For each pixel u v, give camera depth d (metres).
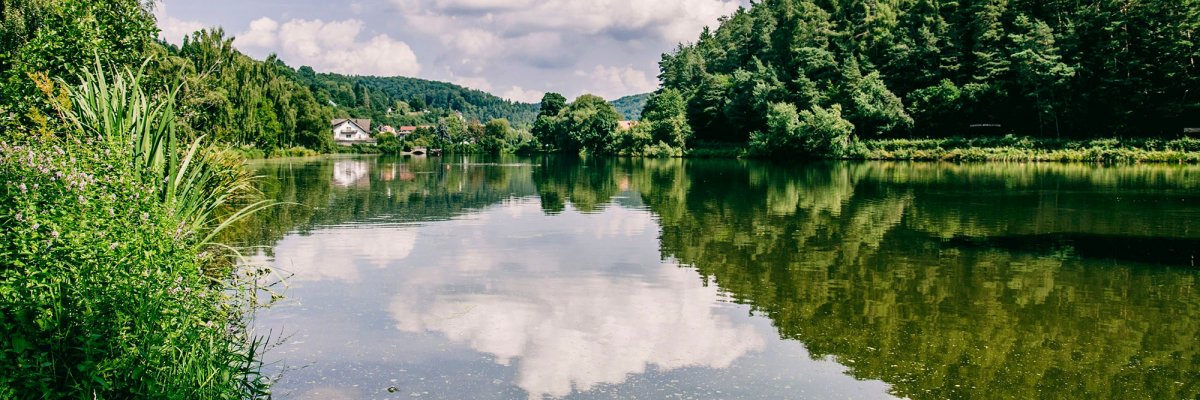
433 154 94.25
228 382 5.51
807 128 60.38
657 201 23.77
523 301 9.80
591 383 6.79
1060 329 8.59
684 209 21.20
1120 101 54.50
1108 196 24.50
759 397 6.48
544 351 7.70
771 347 7.91
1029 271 11.84
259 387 6.11
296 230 15.94
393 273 11.44
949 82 64.62
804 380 6.91
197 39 54.47
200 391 5.12
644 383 6.81
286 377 6.76
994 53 62.75
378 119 180.12
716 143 78.00
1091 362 7.46
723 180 35.00
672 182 33.62
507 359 7.45
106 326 4.91
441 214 19.48
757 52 90.88
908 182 32.19
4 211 5.37
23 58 12.23
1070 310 9.45
